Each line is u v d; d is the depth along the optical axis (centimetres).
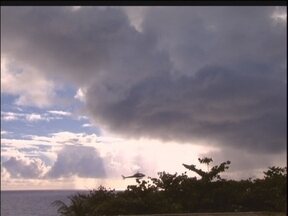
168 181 1789
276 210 1652
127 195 1773
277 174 1783
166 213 1656
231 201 1734
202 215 1557
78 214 1730
